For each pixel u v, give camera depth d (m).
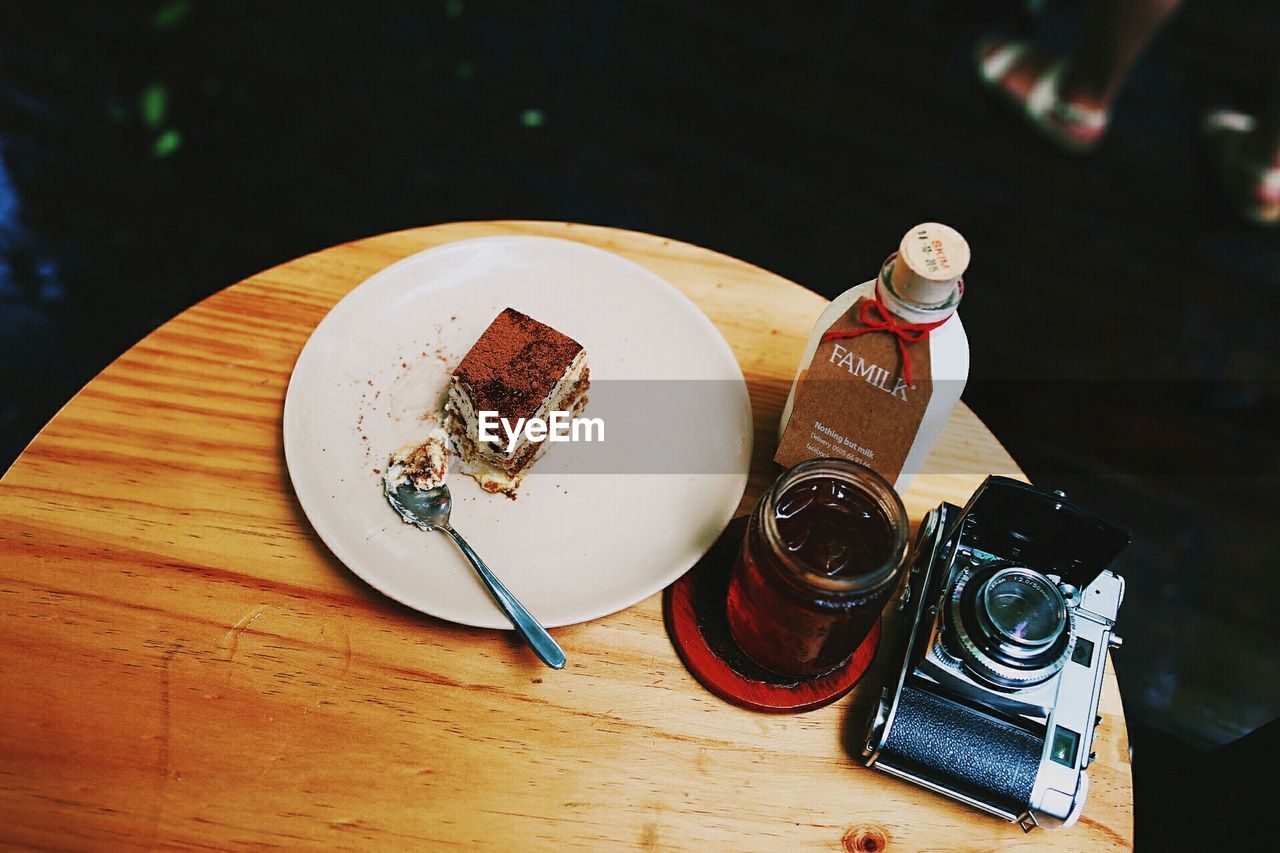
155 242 2.41
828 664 0.98
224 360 1.20
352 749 0.98
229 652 1.02
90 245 2.40
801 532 0.95
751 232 2.55
